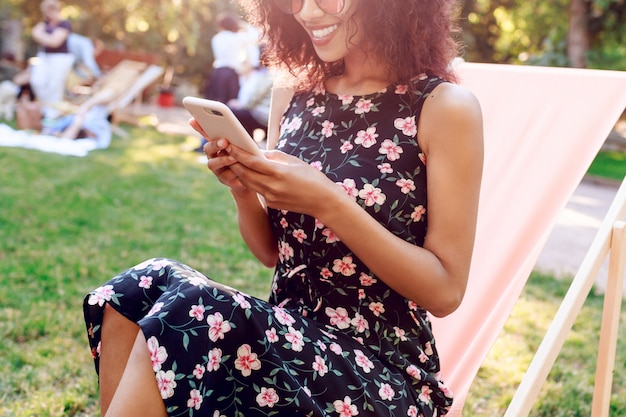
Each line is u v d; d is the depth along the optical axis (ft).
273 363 4.41
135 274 4.85
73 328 9.89
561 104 7.38
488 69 7.97
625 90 7.08
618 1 35.50
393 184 5.20
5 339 9.39
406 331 5.31
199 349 4.20
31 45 45.73
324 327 5.11
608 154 36.50
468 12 41.24
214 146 4.89
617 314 6.14
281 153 4.92
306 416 4.49
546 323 11.79
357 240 4.88
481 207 7.38
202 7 52.65
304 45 6.12
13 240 13.66
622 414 8.64
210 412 4.25
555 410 8.73
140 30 50.14
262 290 12.14
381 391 4.92
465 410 8.68
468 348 6.52
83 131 26.04
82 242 13.99
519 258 6.90
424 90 5.29
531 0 38.34
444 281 5.03
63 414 7.68
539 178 7.18
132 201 17.80
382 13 5.24
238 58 25.98
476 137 5.11
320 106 5.70
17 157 21.72
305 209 4.85
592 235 18.63
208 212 17.47
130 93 28.17
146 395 4.14
